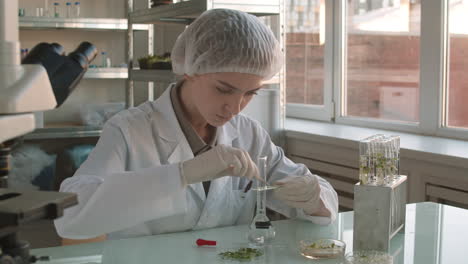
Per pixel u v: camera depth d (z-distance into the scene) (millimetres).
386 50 3584
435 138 3191
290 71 4398
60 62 848
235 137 1947
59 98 864
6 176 853
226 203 1843
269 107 3664
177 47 1760
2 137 692
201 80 1628
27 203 751
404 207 1603
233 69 1576
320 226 1712
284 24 3633
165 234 1604
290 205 1704
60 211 766
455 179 2637
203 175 1482
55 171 3852
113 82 4277
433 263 1358
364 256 1328
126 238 1563
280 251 1449
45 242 3459
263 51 1593
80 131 3670
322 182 1874
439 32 3172
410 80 3443
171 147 1793
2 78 718
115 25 3803
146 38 4336
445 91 3223
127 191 1463
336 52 3934
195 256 1405
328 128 3715
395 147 1556
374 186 1429
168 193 1471
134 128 1747
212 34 1579
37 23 3514
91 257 1398
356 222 1454
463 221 1736
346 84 3939
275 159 2023
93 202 1474
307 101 4266
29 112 755
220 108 1625
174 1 4215
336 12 3902
